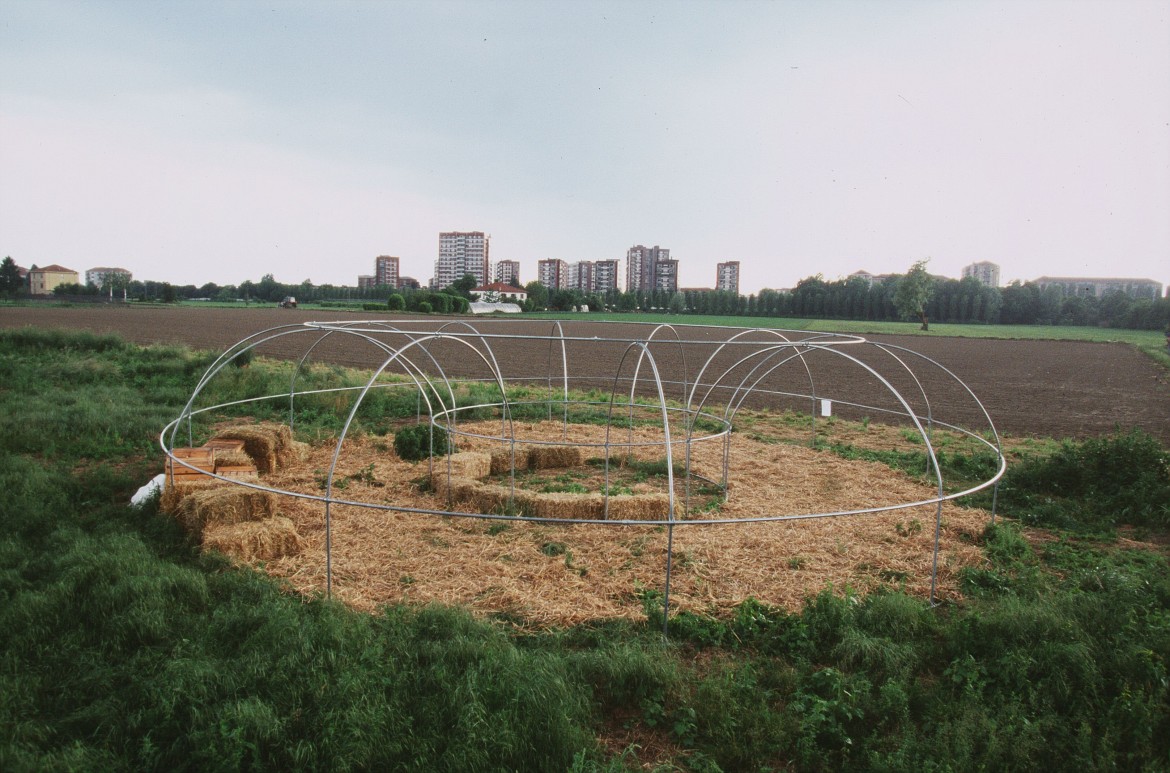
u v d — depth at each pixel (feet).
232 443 36.42
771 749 16.25
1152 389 94.63
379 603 22.93
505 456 40.70
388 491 35.27
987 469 42.27
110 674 18.08
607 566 26.55
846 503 34.91
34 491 31.07
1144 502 34.32
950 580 26.14
